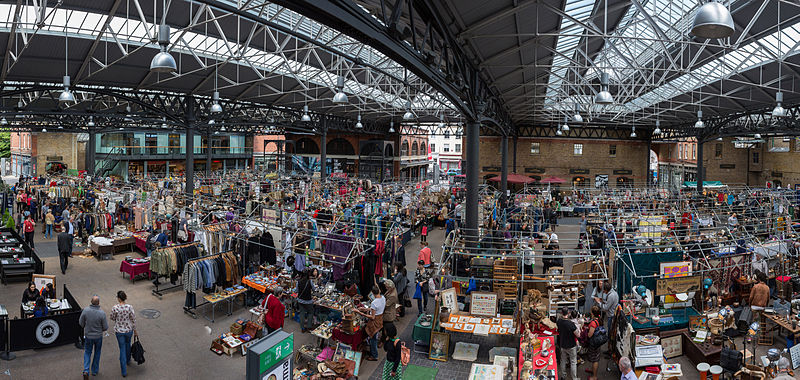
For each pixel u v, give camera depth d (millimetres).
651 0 18984
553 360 10766
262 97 34312
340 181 45969
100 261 21047
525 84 25688
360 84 34688
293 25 21844
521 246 16328
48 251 22922
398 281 15086
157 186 36406
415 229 29031
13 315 14617
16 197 35406
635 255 14039
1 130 49688
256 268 17047
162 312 15055
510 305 13984
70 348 12406
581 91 35906
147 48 21781
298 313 14656
